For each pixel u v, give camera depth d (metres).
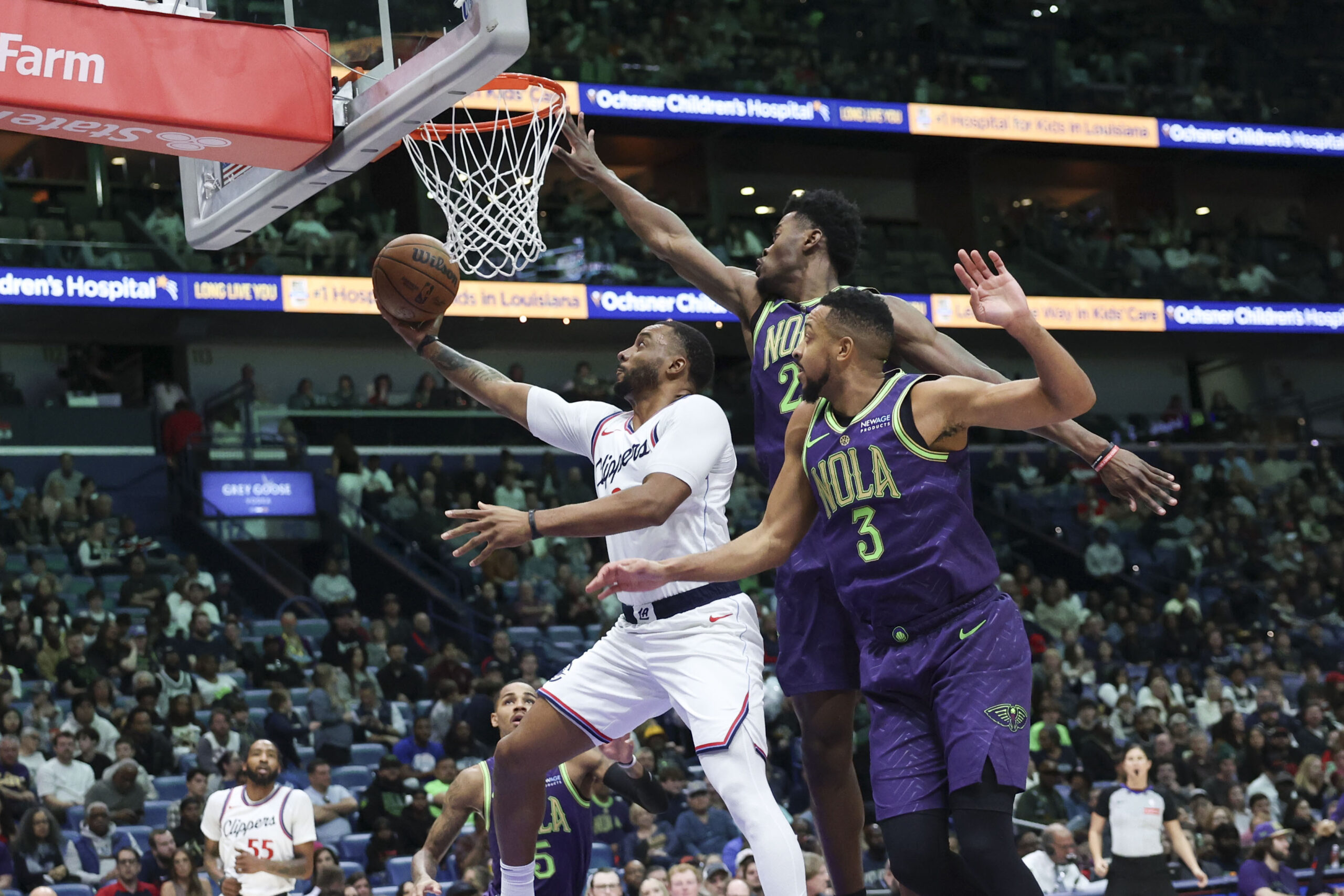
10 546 16.19
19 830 9.95
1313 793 13.99
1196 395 27.22
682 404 3.83
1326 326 24.56
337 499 18.38
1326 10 27.22
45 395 20.64
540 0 22.69
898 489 3.40
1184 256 25.77
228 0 5.04
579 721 3.94
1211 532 21.81
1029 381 3.22
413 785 11.60
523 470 19.88
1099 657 17.47
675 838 11.12
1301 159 27.22
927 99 23.44
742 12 24.73
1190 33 27.41
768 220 26.34
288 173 4.98
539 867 5.67
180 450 18.75
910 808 3.44
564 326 22.16
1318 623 19.97
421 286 4.43
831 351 3.47
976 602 3.42
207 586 15.46
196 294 18.58
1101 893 9.58
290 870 7.84
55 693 12.97
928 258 23.50
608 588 3.41
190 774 10.44
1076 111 24.36
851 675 3.87
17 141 21.81
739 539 3.60
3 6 4.27
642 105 21.39
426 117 4.52
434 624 16.41
